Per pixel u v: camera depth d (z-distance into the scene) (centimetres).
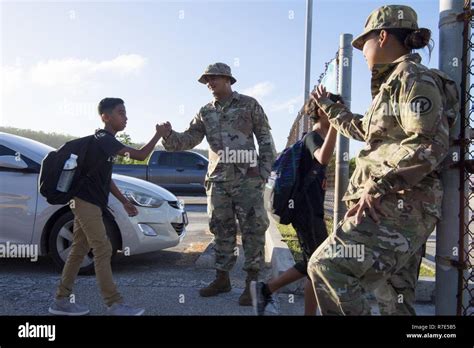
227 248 426
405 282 255
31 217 492
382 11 234
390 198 210
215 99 424
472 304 256
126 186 515
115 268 529
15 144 514
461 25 235
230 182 412
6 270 513
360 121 259
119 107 368
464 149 230
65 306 363
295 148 323
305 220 309
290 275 313
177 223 549
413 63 215
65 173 344
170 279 485
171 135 408
